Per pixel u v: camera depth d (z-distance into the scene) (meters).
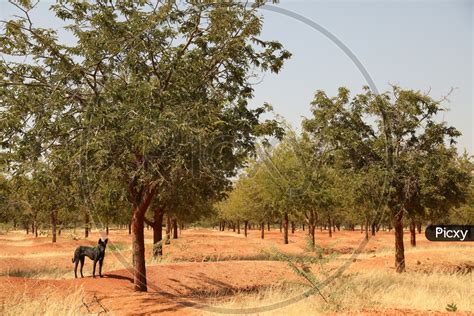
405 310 9.23
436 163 19.38
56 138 12.59
